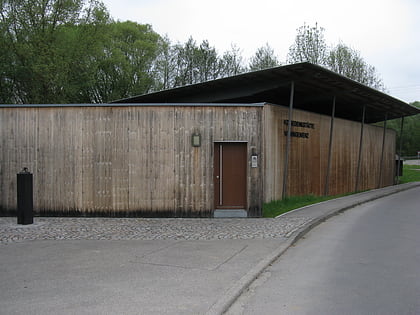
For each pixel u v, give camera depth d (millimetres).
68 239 8820
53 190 12156
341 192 21500
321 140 18984
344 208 14562
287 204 14914
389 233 9977
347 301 5102
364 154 25266
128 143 12070
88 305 4832
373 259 7305
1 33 24594
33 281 5801
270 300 5180
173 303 4887
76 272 6262
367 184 25828
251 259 7070
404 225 11219
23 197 10703
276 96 18828
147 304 4855
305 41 33406
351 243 8773
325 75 14938
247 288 5676
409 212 14078
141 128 12055
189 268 6477
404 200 18766
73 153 12141
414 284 5785
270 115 14734
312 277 6203
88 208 12094
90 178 12102
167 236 9156
